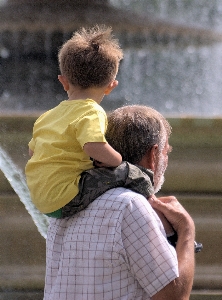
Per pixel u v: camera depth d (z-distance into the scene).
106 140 7.69
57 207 7.38
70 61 7.98
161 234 6.97
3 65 24.94
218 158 13.30
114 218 6.95
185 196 13.06
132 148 7.57
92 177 7.23
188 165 13.24
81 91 8.06
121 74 30.77
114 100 24.81
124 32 24.41
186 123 13.13
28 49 24.59
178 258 7.32
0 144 13.59
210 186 13.28
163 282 6.85
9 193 13.30
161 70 35.03
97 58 7.95
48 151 7.63
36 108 21.05
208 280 12.83
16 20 23.27
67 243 7.18
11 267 13.00
